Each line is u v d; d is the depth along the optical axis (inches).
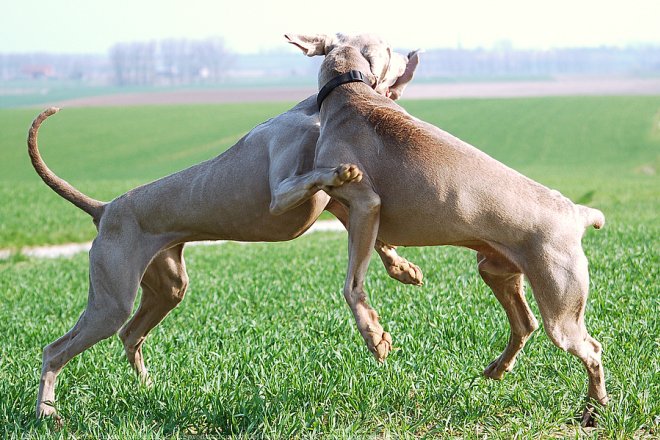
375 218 228.2
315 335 352.2
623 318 337.7
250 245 856.9
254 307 446.3
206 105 3907.5
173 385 285.4
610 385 266.5
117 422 257.4
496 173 226.1
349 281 229.3
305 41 259.8
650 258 480.1
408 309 375.6
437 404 263.4
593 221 236.8
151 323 301.7
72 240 1001.5
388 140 229.5
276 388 276.7
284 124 258.1
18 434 253.3
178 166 2199.8
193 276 601.9
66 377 311.0
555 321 230.2
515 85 6776.6
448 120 3043.8
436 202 224.2
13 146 2564.0
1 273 701.3
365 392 266.8
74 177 2041.1
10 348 372.5
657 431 240.8
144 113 3479.3
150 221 274.8
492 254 240.4
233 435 245.8
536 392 267.1
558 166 2065.7
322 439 239.1
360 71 248.4
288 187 232.4
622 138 2504.9
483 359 303.1
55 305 499.8
